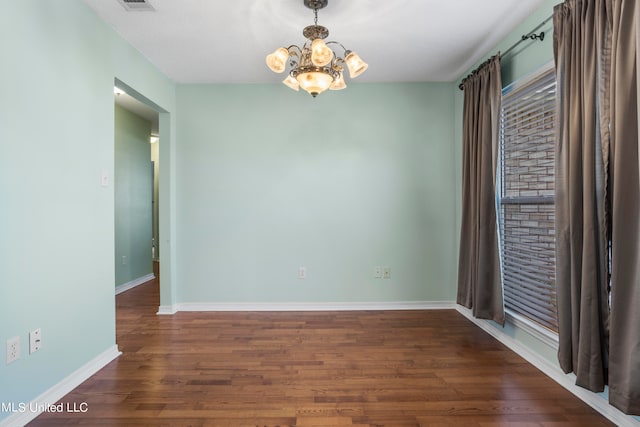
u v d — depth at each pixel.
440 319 3.34
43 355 1.88
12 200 1.69
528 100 2.49
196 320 3.33
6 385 1.65
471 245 3.03
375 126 3.62
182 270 3.63
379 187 3.64
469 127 3.10
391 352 2.60
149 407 1.89
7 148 1.67
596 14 1.70
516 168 2.65
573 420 1.79
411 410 1.87
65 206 2.04
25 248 1.77
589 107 1.74
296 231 3.64
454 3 2.21
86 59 2.21
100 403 1.93
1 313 1.63
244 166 3.61
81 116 2.18
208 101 3.60
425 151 3.64
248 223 3.62
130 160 4.88
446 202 3.66
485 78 2.77
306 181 3.62
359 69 2.07
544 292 2.35
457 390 2.07
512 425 1.75
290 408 1.89
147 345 2.73
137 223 5.06
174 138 3.59
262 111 3.61
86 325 2.22
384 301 3.67
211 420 1.78
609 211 1.69
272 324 3.21
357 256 3.65
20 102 1.74
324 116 3.62
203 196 3.62
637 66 1.47
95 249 2.31
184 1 2.16
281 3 2.18
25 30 1.76
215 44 2.74
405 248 3.66
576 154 1.82
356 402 1.95
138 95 2.95
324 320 3.32
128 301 4.05
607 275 1.71
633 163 1.53
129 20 2.39
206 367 2.36
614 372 1.59
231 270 3.64
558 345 2.02
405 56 2.99
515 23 2.47
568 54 1.90
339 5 2.21
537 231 2.43
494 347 2.69
